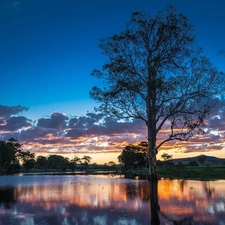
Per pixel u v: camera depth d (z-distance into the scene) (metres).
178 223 6.86
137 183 22.25
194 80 29.47
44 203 10.31
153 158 28.94
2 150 104.88
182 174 36.25
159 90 28.92
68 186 19.27
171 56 30.83
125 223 6.83
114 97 30.03
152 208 9.12
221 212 8.36
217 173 35.31
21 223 6.79
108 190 15.89
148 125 29.52
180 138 29.34
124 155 100.31
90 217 7.58
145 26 30.72
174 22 30.31
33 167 146.25
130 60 30.83
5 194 13.60
